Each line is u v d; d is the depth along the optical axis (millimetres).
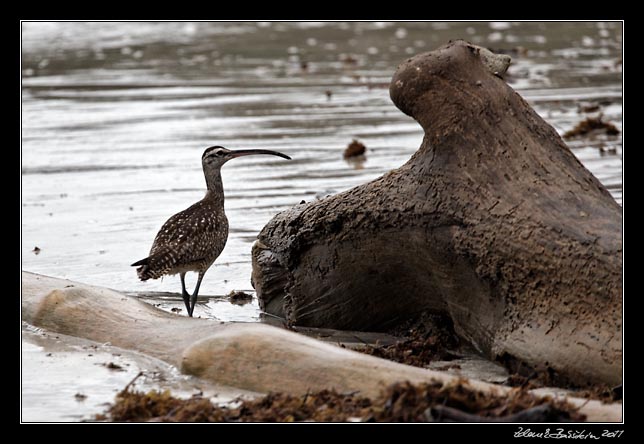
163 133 25688
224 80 34094
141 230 17625
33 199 19734
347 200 12531
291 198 19141
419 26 46406
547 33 42844
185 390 10836
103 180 21234
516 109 11703
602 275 10375
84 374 11367
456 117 11625
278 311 13758
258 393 10633
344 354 10656
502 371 11203
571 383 10453
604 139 23312
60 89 32812
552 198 11055
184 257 13805
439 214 11547
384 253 12305
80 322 12734
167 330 12195
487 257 11156
